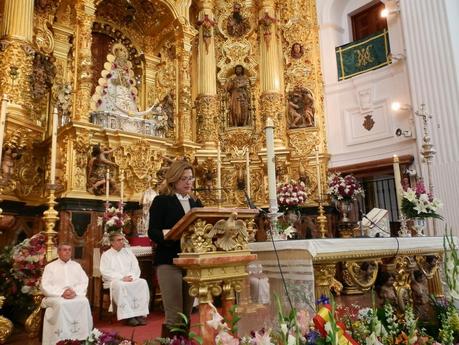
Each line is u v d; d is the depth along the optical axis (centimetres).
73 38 861
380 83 946
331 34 1069
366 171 935
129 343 335
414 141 853
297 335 208
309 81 1036
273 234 410
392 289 407
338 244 339
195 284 261
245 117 1037
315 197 960
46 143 772
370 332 259
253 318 345
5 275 567
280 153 971
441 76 818
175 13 959
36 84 793
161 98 1002
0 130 450
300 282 325
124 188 799
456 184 762
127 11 971
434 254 458
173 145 922
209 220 270
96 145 775
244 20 1094
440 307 370
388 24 948
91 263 689
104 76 909
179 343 256
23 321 563
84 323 464
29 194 754
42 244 550
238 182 987
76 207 702
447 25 825
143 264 650
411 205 541
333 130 1010
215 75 1052
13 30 727
